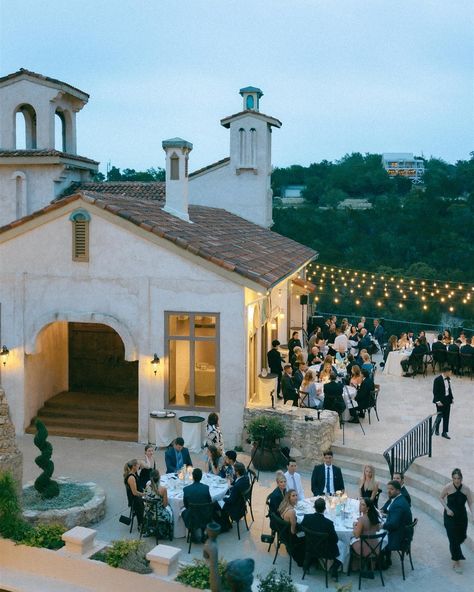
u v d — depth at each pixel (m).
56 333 21.67
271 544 12.84
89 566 11.39
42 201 28.06
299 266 25.45
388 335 45.88
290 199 90.38
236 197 34.22
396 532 11.84
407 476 15.82
